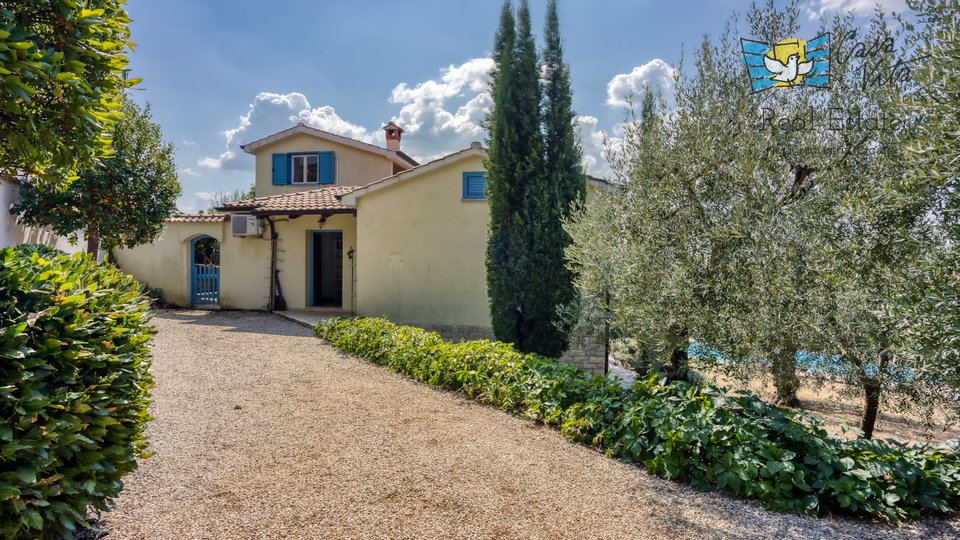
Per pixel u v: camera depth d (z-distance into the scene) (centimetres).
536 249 862
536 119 891
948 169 322
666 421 460
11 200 1032
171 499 362
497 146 902
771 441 420
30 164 367
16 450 235
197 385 694
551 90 900
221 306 1599
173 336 1081
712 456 413
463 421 567
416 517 346
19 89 253
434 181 1244
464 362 717
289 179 1942
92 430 283
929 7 350
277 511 349
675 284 514
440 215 1240
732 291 487
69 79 286
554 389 593
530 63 894
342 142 1886
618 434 492
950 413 441
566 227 757
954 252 350
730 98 552
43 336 269
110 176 1198
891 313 366
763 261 458
